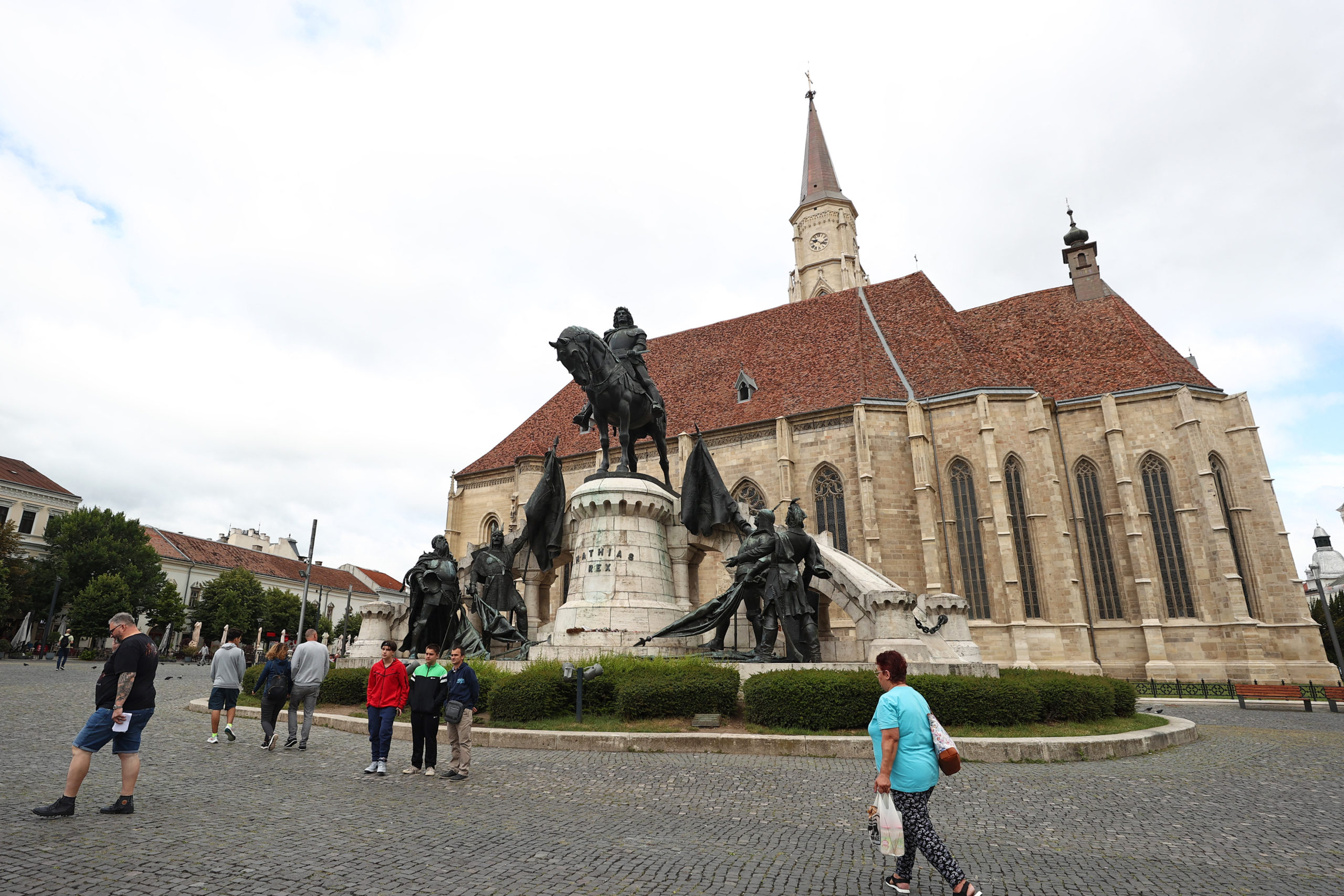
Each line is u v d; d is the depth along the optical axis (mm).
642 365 21641
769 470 47719
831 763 11719
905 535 43312
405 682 11070
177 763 11023
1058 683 15312
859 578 18672
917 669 15938
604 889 5902
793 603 16844
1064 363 50281
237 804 8461
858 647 17578
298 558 121688
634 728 13641
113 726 7691
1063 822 8391
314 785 9742
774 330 58219
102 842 6668
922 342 50312
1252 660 39000
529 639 21297
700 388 55719
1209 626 40812
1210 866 6816
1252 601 41750
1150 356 47312
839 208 78375
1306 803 9578
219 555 95812
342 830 7477
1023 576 42562
